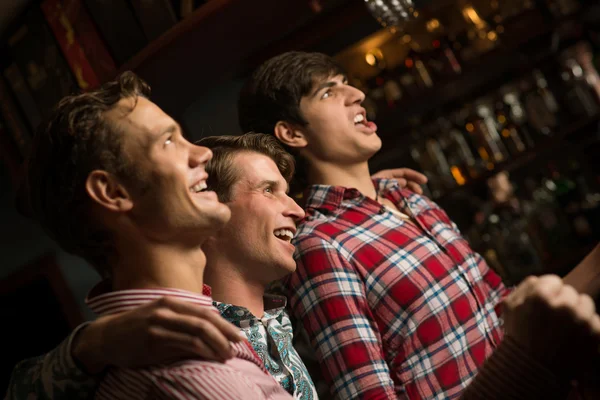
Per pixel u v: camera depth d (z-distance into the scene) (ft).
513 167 12.37
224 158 5.54
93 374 3.54
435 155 12.55
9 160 10.80
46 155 3.82
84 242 3.83
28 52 10.32
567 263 12.00
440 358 6.05
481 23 12.14
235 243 5.35
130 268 3.77
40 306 13.78
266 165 5.59
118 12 9.17
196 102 10.46
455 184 12.55
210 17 8.16
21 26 10.34
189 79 9.46
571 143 12.59
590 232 12.26
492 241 12.30
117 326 3.40
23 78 10.48
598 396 4.74
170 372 3.42
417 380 6.01
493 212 12.53
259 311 5.37
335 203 6.61
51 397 3.54
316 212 6.64
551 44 12.15
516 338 3.47
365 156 6.79
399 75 12.22
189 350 3.31
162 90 9.48
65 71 9.82
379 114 12.19
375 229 6.50
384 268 6.22
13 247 13.48
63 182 3.77
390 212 6.72
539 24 11.93
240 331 4.92
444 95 12.42
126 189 3.73
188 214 3.71
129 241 3.75
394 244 6.39
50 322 13.78
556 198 12.51
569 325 3.38
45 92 10.19
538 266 12.11
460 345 6.14
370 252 6.29
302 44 9.78
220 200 5.41
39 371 3.68
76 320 13.26
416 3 11.84
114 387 3.54
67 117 3.78
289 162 5.89
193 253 3.86
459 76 12.00
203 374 3.42
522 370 3.41
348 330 5.90
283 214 5.50
